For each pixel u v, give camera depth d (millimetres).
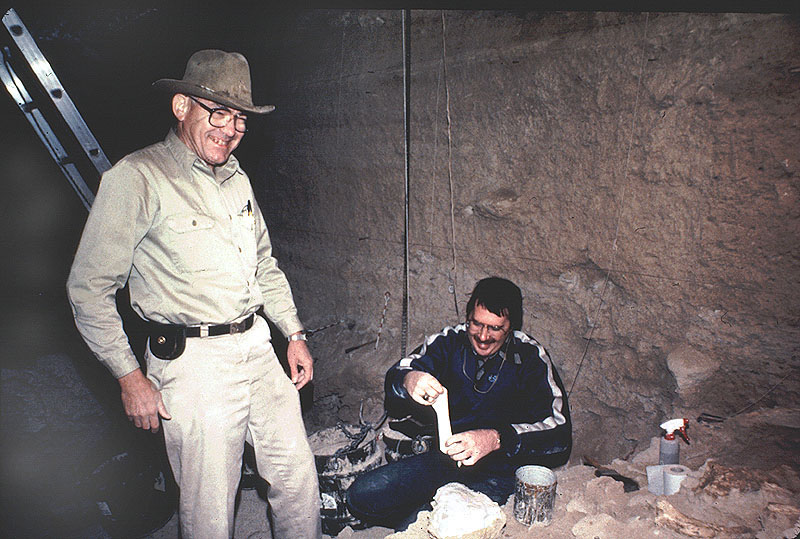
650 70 2250
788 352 2051
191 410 1856
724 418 2182
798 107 1938
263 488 2996
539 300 2768
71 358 4230
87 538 2752
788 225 2016
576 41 2453
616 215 2439
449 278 3107
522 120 2686
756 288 2119
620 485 1959
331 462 2512
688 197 2229
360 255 3586
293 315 2305
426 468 2348
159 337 1875
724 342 2199
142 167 1798
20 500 3055
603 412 2582
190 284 1841
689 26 2141
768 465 1938
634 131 2326
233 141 1917
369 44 3314
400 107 3172
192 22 4375
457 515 1761
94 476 3188
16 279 4742
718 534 1636
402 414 2594
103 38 4609
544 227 2695
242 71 1874
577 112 2492
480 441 2021
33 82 2846
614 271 2496
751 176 2068
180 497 1942
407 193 2492
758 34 1990
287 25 3811
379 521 2395
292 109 3857
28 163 4738
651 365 2416
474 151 2893
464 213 2994
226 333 1917
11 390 3854
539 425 2150
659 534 1681
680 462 2084
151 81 4672
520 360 2254
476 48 2811
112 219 1733
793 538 1539
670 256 2311
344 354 3535
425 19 3031
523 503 1837
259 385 2053
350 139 3498
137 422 1821
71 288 1744
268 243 2281
